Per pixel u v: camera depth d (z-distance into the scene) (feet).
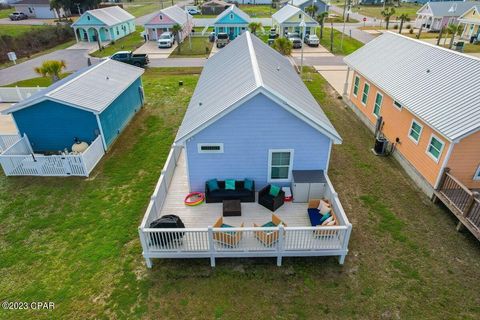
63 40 156.46
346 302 29.78
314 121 35.68
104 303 30.01
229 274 32.78
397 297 30.17
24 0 215.72
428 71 50.03
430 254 34.63
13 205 43.19
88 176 49.34
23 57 127.75
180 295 30.63
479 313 28.68
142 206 42.65
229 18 148.66
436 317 28.43
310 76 96.63
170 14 151.94
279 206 38.58
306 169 40.04
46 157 47.93
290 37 139.85
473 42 142.20
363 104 66.39
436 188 41.91
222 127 36.24
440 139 40.73
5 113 51.26
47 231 38.68
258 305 29.63
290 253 32.76
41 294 30.99
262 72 39.63
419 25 182.70
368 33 168.45
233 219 36.96
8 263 34.35
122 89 61.05
